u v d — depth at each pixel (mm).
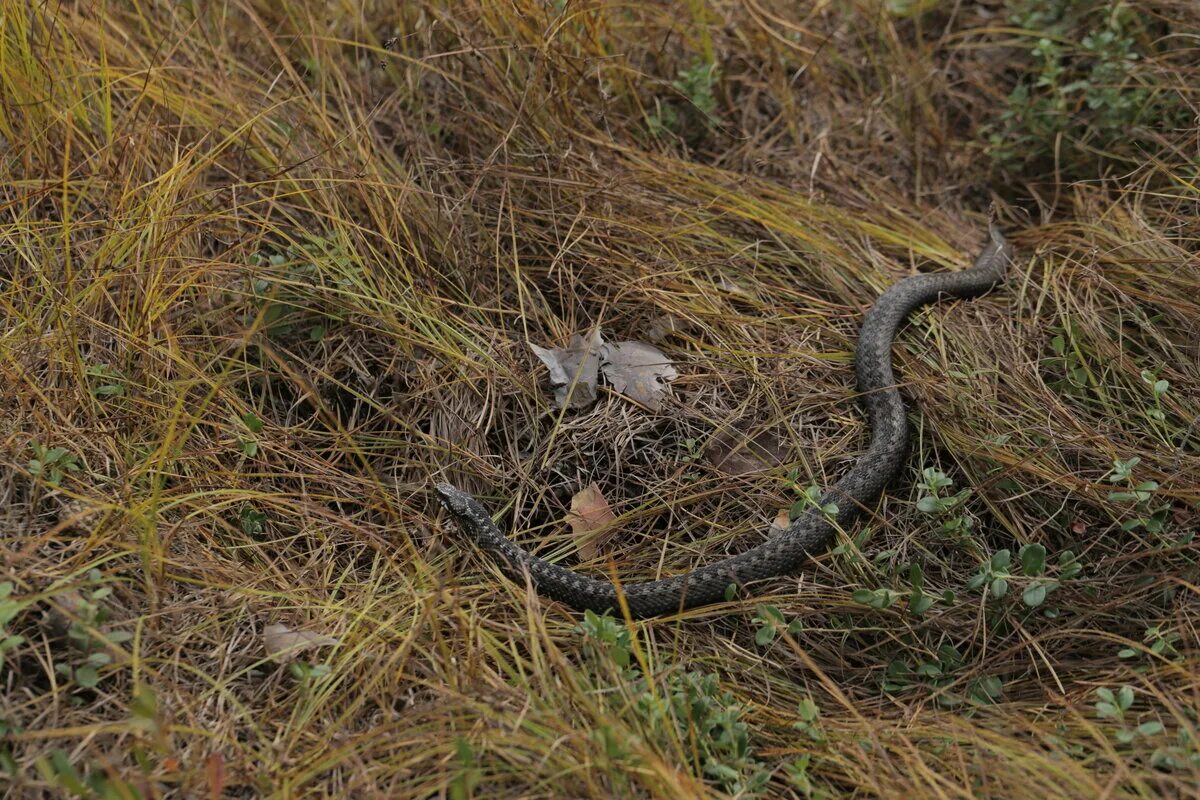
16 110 6062
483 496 5762
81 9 6703
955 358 6176
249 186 6160
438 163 6812
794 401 6062
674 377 6117
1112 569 5137
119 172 6047
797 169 7480
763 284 6621
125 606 4699
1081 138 7402
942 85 8008
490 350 6148
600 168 6914
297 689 4555
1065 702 4574
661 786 4055
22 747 4109
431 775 4188
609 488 5816
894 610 5129
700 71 7398
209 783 4020
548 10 6914
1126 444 5582
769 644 5062
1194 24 7234
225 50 6984
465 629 4852
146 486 5156
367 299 6094
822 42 7840
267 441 5602
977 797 4184
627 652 4605
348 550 5375
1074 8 7688
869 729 4504
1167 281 6180
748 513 5676
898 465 5734
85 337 5609
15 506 4852
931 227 7281
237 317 6059
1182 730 4184
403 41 7156
